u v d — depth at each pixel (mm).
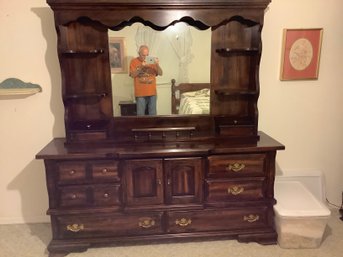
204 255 1936
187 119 2123
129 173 1867
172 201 1931
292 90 2316
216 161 1895
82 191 1877
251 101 2107
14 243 2092
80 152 1833
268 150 1897
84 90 2045
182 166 1884
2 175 2266
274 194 2184
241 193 1962
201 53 2049
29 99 2154
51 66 2117
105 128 2021
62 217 1897
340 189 2525
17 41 2057
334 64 2297
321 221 1936
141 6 1848
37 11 2027
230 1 1854
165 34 2008
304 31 2203
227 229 2021
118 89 2059
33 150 2248
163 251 1976
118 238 1955
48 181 1847
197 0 1849
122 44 1996
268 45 2219
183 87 2092
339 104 2371
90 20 1931
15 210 2340
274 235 2027
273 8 2158
